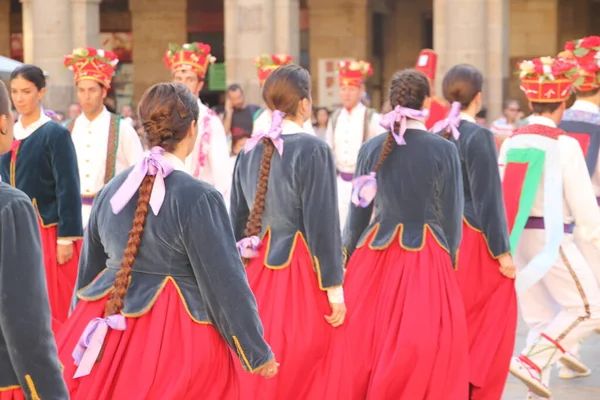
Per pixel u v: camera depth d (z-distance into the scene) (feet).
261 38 133.59
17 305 21.15
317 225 34.45
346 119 76.48
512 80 157.79
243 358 25.79
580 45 47.55
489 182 40.78
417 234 38.29
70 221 44.27
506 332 41.29
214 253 25.75
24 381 21.20
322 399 34.81
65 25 141.49
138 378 25.76
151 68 177.58
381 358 37.47
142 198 26.21
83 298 26.99
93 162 50.14
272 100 35.83
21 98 44.09
